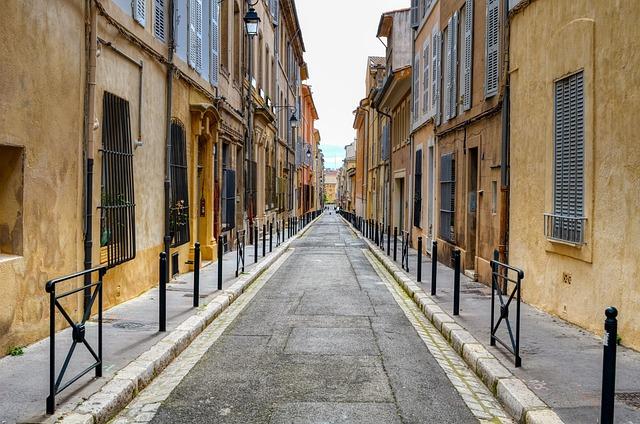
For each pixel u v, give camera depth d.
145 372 6.45
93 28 8.66
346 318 10.38
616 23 7.62
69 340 7.47
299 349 8.14
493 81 12.42
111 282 9.82
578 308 8.67
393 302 12.10
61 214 7.92
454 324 9.06
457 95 15.84
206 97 16.64
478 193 13.73
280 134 38.22
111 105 9.59
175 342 7.68
